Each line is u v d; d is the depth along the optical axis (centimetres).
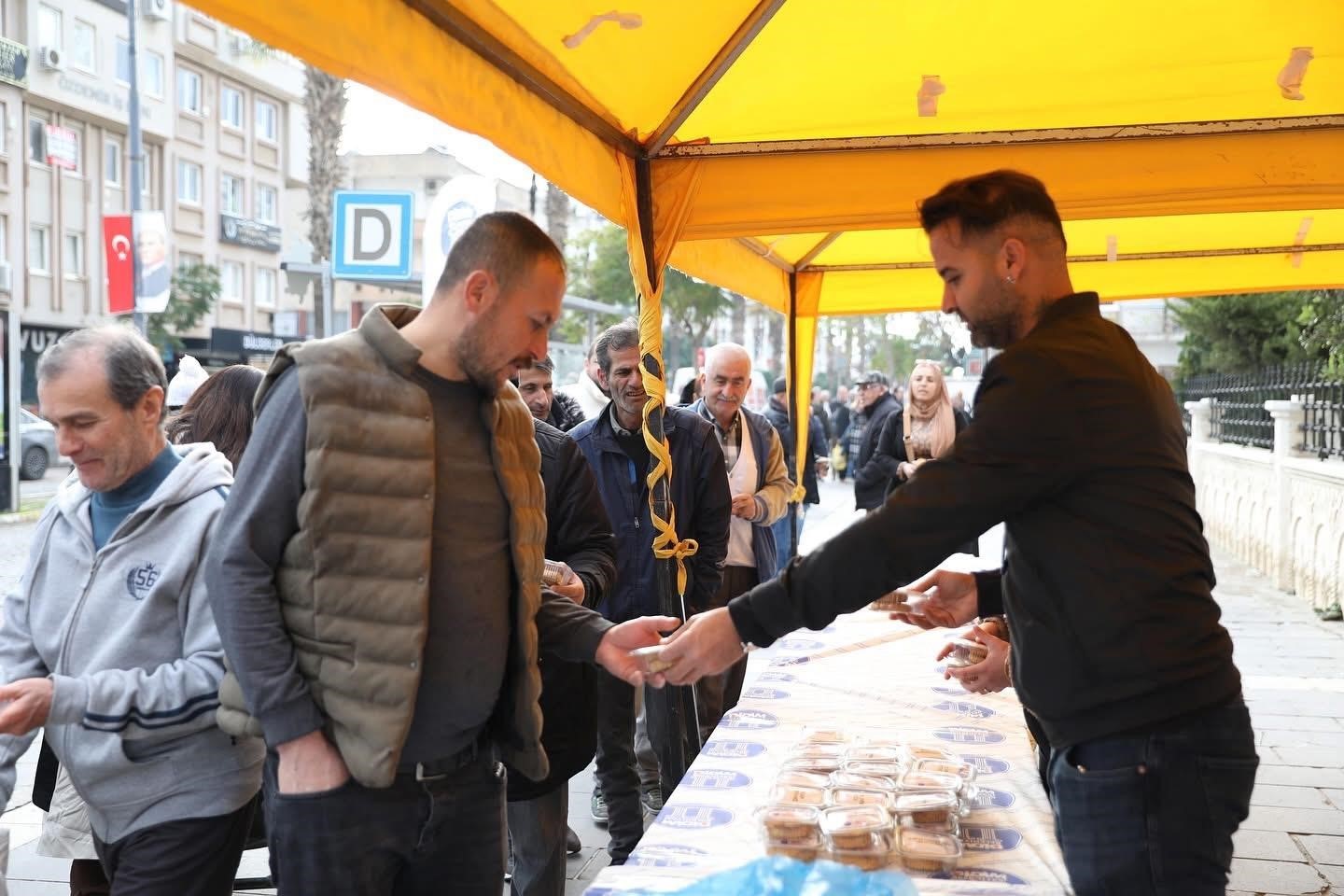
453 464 212
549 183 313
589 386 669
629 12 273
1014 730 298
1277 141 380
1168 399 203
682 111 353
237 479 198
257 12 173
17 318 1680
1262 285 654
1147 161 387
